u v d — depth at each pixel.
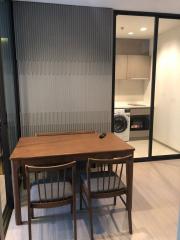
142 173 3.42
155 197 2.72
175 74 4.20
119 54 4.95
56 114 3.28
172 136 4.40
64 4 3.05
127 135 4.96
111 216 2.34
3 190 2.65
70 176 2.36
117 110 4.80
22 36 3.00
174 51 4.18
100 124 3.48
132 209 2.46
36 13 2.99
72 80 3.26
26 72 3.08
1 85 2.17
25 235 2.06
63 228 2.16
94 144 2.46
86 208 2.47
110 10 3.21
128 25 3.97
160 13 3.45
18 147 2.36
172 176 3.31
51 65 3.15
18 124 3.15
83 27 3.17
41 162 2.09
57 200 1.90
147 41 5.07
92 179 2.18
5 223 2.16
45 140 2.66
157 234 2.07
